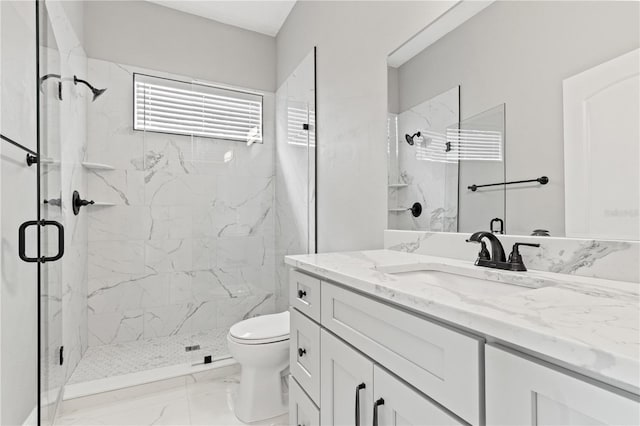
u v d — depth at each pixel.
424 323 0.66
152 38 2.71
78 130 2.20
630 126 0.79
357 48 1.86
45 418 1.30
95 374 2.03
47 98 1.30
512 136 1.06
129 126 2.63
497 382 0.51
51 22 1.41
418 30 1.44
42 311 1.26
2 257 1.06
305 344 1.19
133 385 1.89
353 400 0.89
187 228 2.81
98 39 2.54
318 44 2.29
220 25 2.96
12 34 1.12
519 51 1.05
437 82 1.35
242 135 2.63
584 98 0.88
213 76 2.91
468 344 0.56
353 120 1.90
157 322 2.70
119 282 2.59
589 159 0.87
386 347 0.77
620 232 0.80
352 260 1.21
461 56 1.25
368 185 1.78
